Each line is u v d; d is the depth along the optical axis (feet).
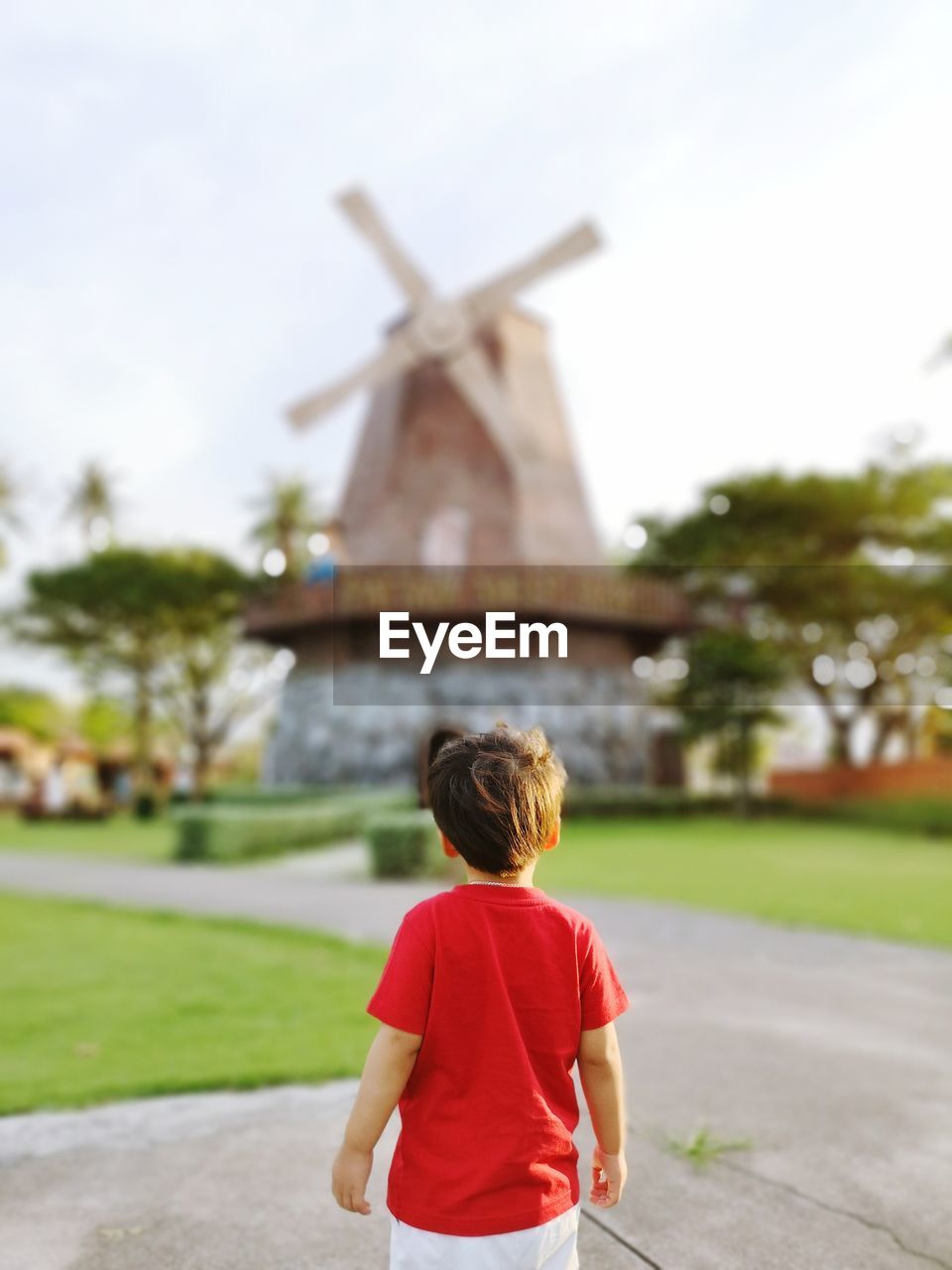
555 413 105.60
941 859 58.59
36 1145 14.12
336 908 38.81
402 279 99.35
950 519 107.96
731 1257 11.02
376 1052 6.76
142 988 23.95
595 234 97.55
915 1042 19.94
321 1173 13.28
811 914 37.19
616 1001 7.31
